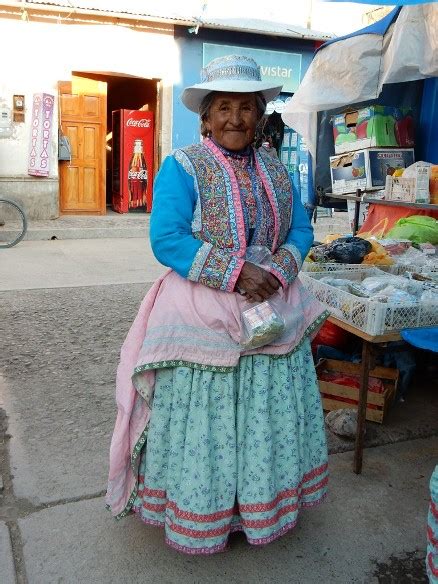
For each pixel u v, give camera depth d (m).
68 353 4.13
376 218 4.85
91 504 2.41
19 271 6.82
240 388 1.94
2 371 3.77
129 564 2.08
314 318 2.14
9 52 9.61
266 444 1.95
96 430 3.03
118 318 4.99
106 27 10.10
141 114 11.04
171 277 2.02
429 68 4.15
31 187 10.12
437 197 4.10
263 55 11.16
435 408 3.32
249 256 1.96
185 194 1.91
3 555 2.10
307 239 2.14
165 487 2.01
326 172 5.45
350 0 2.89
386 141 4.88
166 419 1.98
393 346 3.30
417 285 2.86
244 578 2.03
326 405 3.20
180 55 10.70
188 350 1.91
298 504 2.10
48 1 9.46
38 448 2.84
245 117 1.92
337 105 4.77
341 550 2.18
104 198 11.05
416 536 2.27
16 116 9.83
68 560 2.10
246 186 1.96
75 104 10.45
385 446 2.91
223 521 1.96
